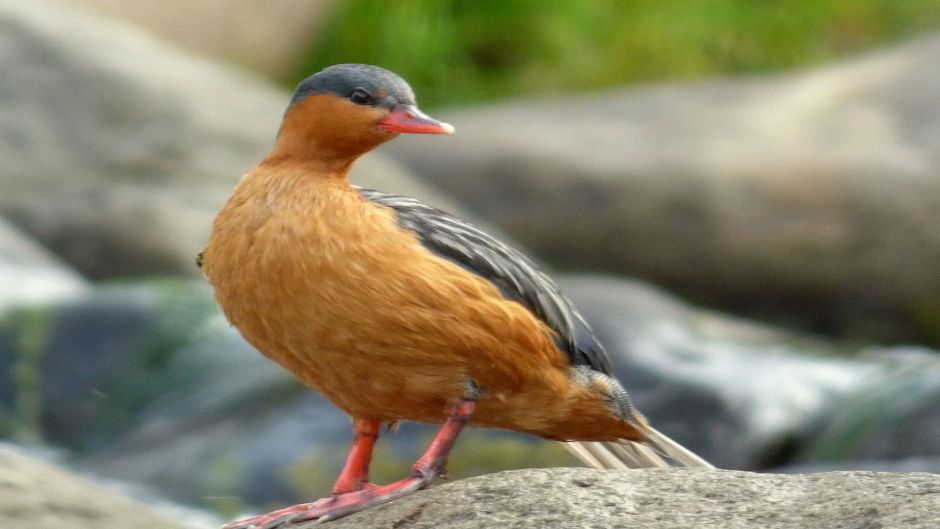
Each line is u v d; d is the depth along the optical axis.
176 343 12.29
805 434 11.67
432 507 5.54
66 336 12.36
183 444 11.47
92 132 16.47
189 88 17.20
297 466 10.98
